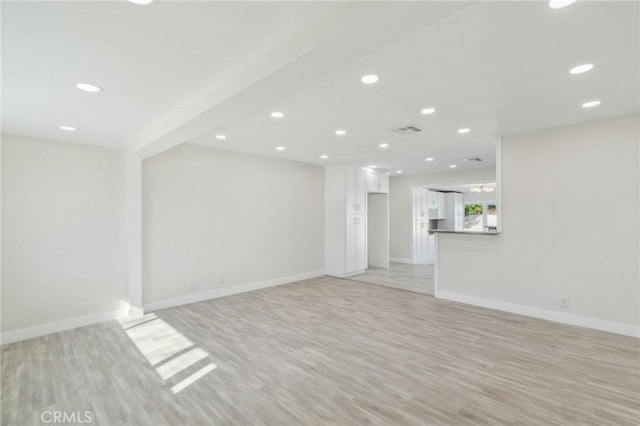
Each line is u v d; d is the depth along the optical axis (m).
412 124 3.79
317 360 2.99
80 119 3.15
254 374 2.74
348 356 3.07
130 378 2.69
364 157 6.05
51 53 1.94
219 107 2.53
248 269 5.73
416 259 8.95
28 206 3.67
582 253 3.82
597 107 3.24
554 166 4.00
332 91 2.76
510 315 4.28
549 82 2.60
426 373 2.73
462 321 4.04
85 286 4.04
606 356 3.03
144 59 2.05
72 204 3.97
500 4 1.59
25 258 3.64
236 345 3.35
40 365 2.93
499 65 2.30
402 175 8.97
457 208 10.46
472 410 2.21
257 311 4.52
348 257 6.95
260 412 2.21
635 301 3.50
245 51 1.97
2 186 3.52
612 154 3.61
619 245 3.59
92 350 3.26
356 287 6.00
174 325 3.97
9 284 3.54
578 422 2.08
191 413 2.21
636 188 3.48
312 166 6.93
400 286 6.07
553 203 4.02
